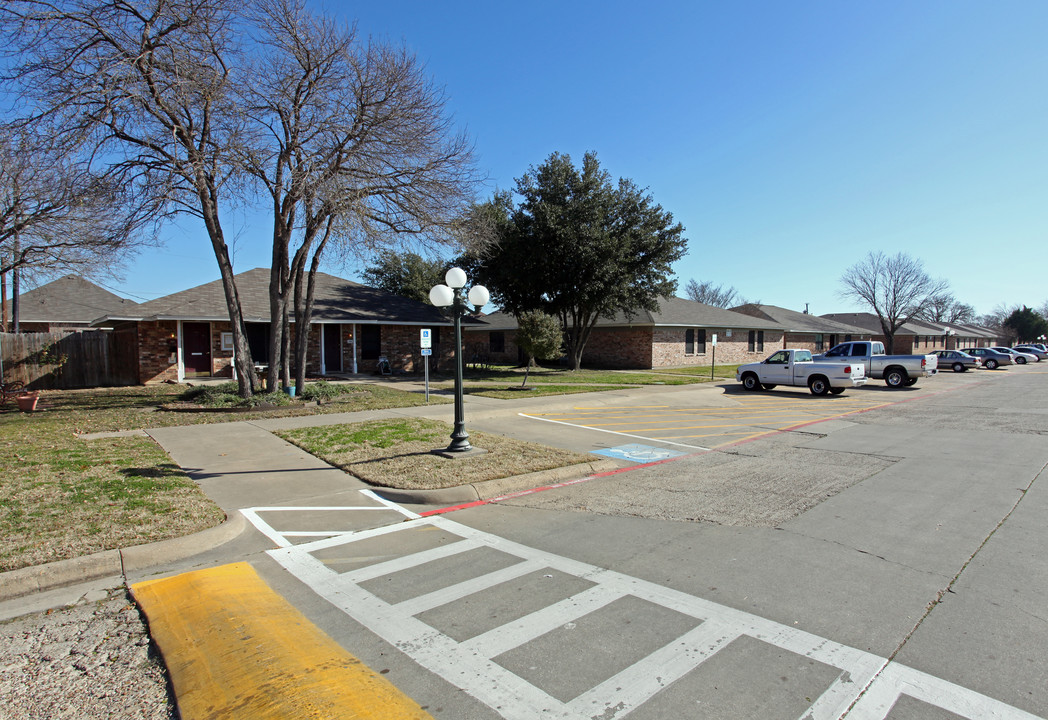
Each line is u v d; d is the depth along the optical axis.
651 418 14.12
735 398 18.97
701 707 2.94
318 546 5.43
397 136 14.23
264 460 8.70
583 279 24.92
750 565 4.85
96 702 3.09
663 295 28.81
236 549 5.36
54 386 18.81
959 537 5.51
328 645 3.61
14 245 16.08
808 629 3.75
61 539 5.09
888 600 4.16
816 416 14.66
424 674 3.27
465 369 28.45
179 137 12.77
